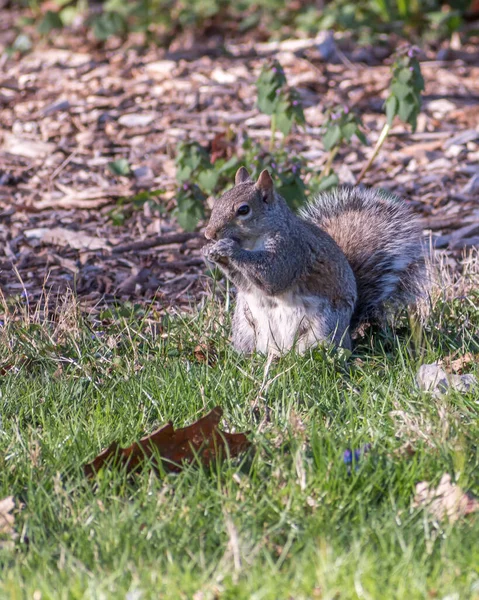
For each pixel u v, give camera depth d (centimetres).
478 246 1214
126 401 800
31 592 525
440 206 1345
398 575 530
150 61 1925
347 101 1698
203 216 1243
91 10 2283
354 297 961
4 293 1133
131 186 1423
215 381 827
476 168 1446
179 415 779
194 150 1252
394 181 1422
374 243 1018
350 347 954
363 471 652
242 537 584
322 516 609
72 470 686
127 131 1605
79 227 1321
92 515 616
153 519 605
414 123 1224
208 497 643
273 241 892
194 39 2098
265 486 658
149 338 970
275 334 939
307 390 811
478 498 629
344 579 522
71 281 1170
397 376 832
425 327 952
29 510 631
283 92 1224
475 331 943
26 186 1445
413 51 1216
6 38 2189
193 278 1168
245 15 2220
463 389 790
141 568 550
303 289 922
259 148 1245
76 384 847
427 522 590
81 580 538
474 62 1906
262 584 526
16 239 1284
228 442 698
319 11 2142
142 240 1273
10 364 923
